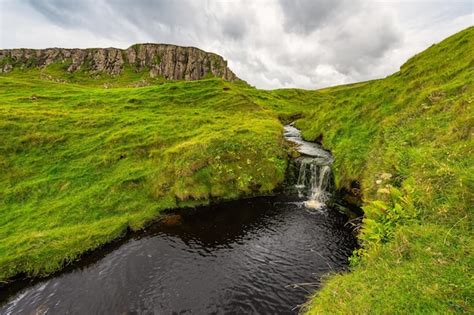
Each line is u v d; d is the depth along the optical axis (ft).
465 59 72.90
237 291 36.68
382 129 66.28
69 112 119.14
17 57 605.73
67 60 616.80
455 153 30.89
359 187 58.13
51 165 78.48
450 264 18.40
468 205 22.35
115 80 553.23
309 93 405.39
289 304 34.06
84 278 41.16
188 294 36.52
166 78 618.44
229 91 174.09
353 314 17.90
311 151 92.12
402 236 22.98
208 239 50.75
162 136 96.32
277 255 44.65
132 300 35.94
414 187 28.71
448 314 15.05
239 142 83.46
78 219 57.52
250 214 60.39
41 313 34.73
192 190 66.59
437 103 56.18
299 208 62.64
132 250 47.80
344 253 44.27
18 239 49.34
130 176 72.13
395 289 18.40
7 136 87.15
